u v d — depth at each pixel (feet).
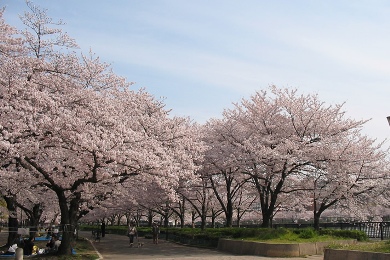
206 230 92.38
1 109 45.39
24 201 77.61
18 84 48.47
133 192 82.53
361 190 78.95
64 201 57.88
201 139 91.66
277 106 82.43
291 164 73.46
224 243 71.15
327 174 76.43
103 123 53.93
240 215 142.10
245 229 74.33
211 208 138.72
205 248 79.77
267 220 79.20
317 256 56.13
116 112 59.62
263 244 58.90
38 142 46.80
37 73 55.62
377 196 82.99
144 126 72.28
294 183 86.22
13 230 67.56
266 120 83.92
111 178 56.85
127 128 56.70
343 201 81.51
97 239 117.19
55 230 60.13
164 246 90.43
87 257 57.72
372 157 78.18
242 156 78.95
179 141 74.33
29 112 47.93
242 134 86.63
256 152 74.54
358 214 79.77
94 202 72.74
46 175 53.47
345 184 75.10
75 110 52.75
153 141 59.06
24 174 53.31
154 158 55.57
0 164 51.93
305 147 74.79
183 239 97.66
